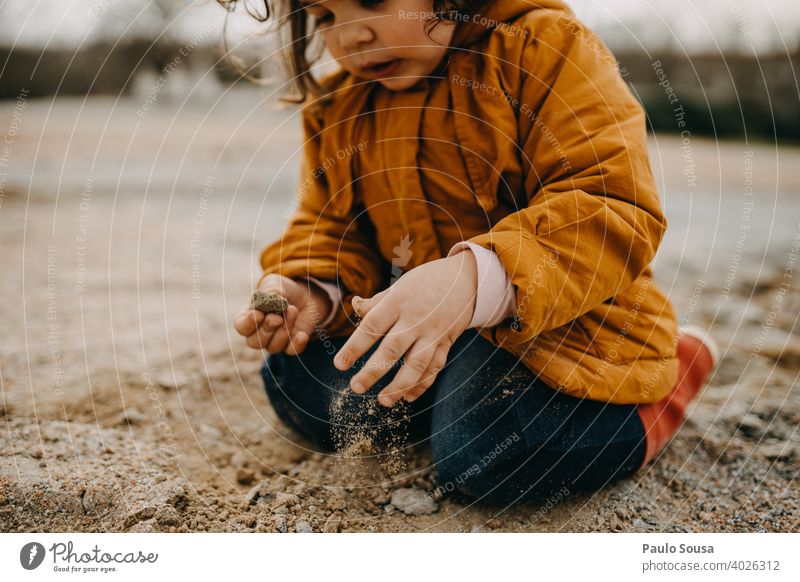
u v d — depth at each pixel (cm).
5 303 184
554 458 104
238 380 147
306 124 135
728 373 154
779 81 576
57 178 350
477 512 108
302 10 131
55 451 115
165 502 104
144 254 235
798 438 126
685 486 114
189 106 634
